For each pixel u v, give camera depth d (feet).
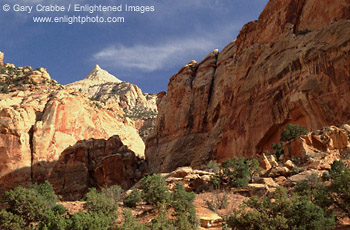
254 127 158.40
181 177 114.01
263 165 103.86
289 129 118.73
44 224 67.97
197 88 236.63
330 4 143.95
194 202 85.81
